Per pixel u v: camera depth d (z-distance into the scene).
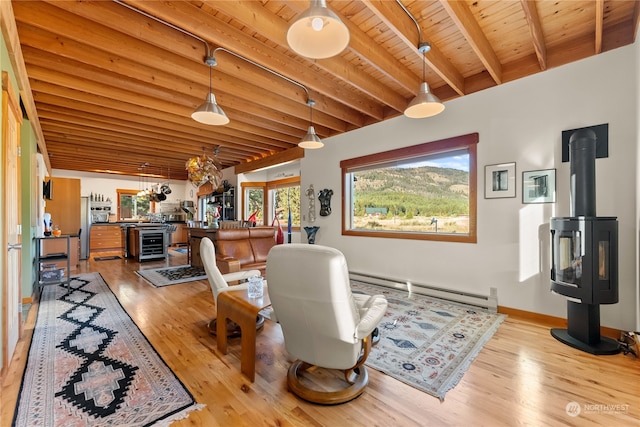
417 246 4.09
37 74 3.11
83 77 3.19
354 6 2.46
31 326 2.90
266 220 8.23
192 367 2.13
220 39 2.64
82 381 1.94
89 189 9.43
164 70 3.04
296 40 1.68
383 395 1.81
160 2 2.25
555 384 1.91
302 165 6.00
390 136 4.47
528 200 3.13
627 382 1.93
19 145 2.64
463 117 3.66
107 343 2.52
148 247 7.02
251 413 1.64
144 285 4.60
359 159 4.89
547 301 3.00
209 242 2.64
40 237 4.14
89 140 5.68
